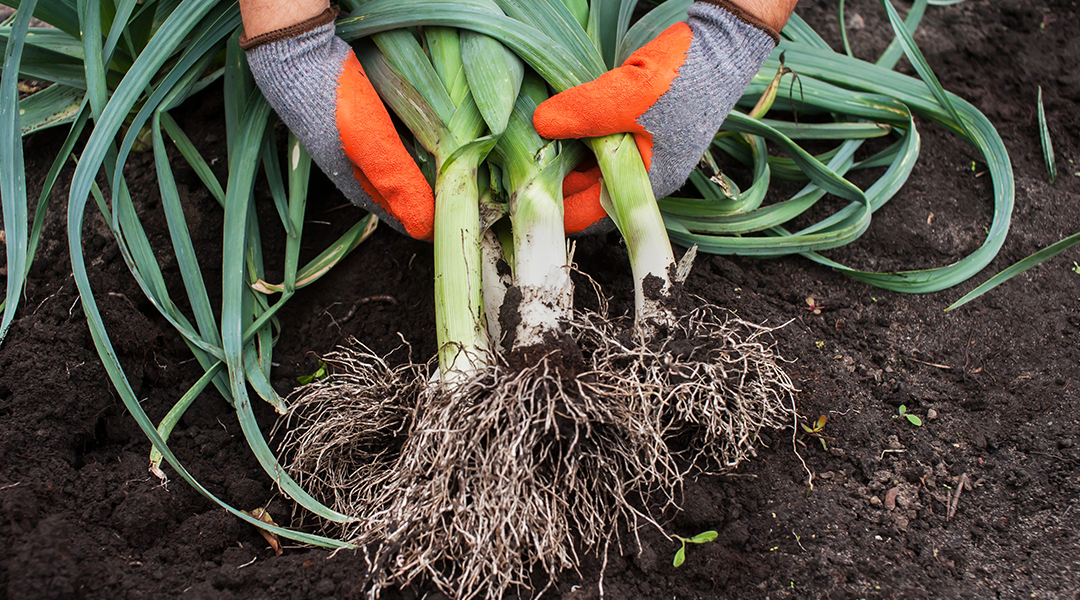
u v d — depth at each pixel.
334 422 0.90
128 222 0.94
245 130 0.96
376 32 0.93
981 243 1.06
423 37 0.94
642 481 0.89
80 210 0.87
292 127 0.91
